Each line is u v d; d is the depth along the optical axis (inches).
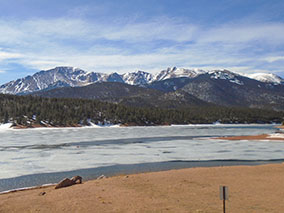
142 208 650.8
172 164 1508.4
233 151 2047.2
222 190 565.0
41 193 797.9
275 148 2224.4
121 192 797.2
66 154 1894.7
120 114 7367.1
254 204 682.2
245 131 4778.5
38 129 5610.2
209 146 2390.5
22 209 657.0
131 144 2603.3
